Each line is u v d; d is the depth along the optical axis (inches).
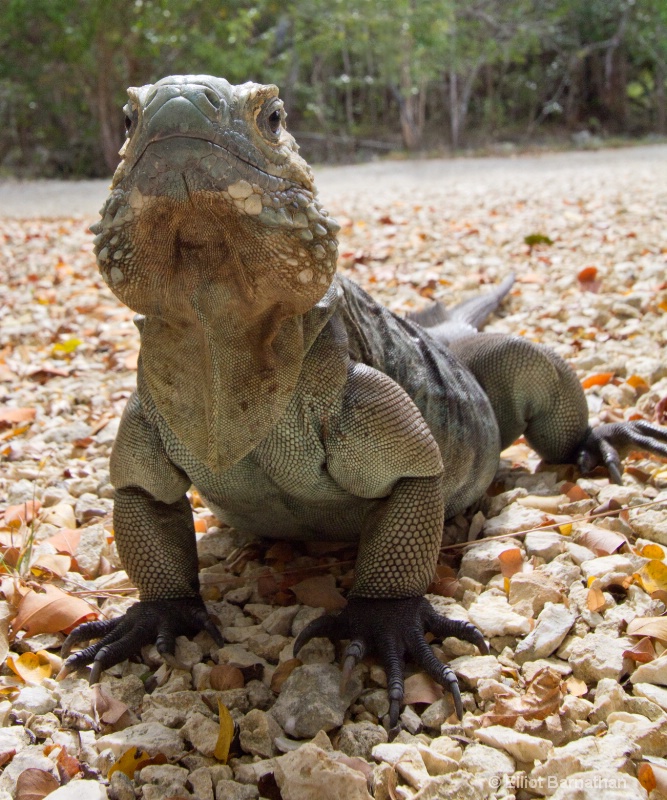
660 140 182.5
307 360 17.6
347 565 21.9
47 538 23.3
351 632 17.9
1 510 25.3
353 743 15.6
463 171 125.3
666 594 18.9
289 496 19.2
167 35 152.3
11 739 15.7
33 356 39.5
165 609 19.2
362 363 19.0
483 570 20.7
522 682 16.9
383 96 198.7
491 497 24.9
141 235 15.1
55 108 167.6
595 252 50.1
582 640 17.6
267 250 15.0
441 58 177.5
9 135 175.2
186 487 19.5
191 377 16.7
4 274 57.1
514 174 112.9
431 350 22.2
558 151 166.7
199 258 15.3
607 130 207.5
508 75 213.6
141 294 15.8
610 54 201.9
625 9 197.8
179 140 14.0
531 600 19.0
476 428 22.6
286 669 17.6
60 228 75.5
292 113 197.0
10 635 19.2
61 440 30.3
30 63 163.8
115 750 15.5
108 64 153.9
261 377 16.5
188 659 18.3
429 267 51.0
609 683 16.3
